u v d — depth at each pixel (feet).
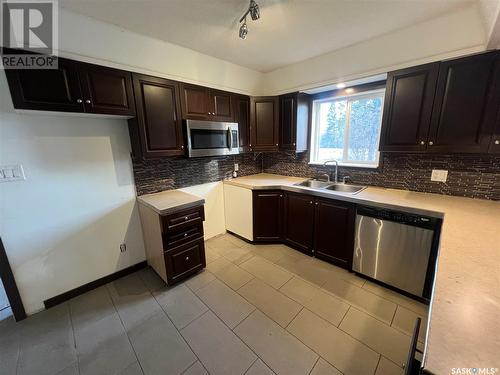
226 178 10.60
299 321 5.65
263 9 5.36
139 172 7.77
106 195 7.09
